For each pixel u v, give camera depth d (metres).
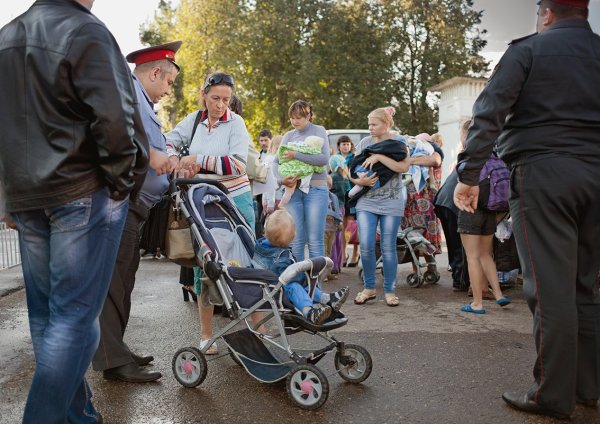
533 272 3.27
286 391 3.76
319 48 33.72
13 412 3.41
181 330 5.25
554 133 3.22
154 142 3.90
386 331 5.22
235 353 3.83
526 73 3.26
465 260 7.00
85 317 2.67
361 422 3.29
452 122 23.09
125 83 2.58
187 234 4.04
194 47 33.41
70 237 2.62
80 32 2.49
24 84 2.54
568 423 3.25
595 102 3.20
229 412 3.44
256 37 32.53
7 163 2.60
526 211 3.29
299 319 3.60
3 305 6.27
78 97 2.52
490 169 5.82
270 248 3.94
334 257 8.38
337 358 3.92
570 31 3.29
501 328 5.30
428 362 4.31
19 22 2.62
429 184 7.79
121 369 3.91
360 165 6.37
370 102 34.09
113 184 2.61
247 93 34.22
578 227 3.32
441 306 6.30
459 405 3.51
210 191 4.05
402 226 7.79
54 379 2.59
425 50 35.38
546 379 3.25
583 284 3.40
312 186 6.31
